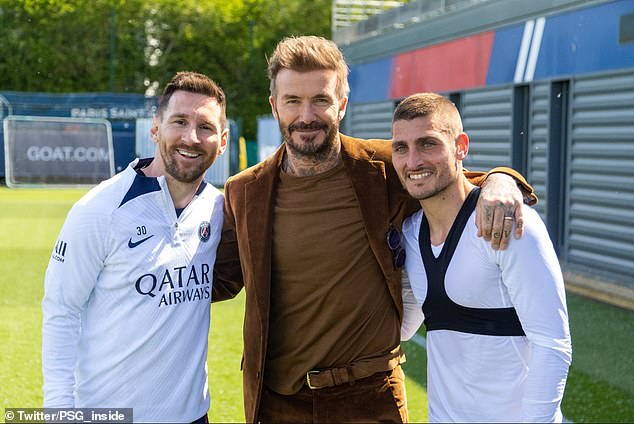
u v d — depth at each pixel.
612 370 4.57
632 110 6.58
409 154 2.29
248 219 2.65
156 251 2.41
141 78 23.95
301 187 2.63
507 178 2.33
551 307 2.18
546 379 2.16
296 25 26.20
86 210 2.38
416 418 4.07
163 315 2.41
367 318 2.62
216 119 2.49
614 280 6.93
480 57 8.87
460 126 2.35
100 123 18.81
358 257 2.60
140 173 2.47
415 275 2.42
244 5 25.41
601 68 6.89
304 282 2.61
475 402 2.28
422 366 5.06
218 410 4.19
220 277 2.80
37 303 6.79
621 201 6.81
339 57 2.58
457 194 2.31
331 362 2.63
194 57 24.86
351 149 2.66
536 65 7.82
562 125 7.66
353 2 14.16
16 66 21.86
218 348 5.43
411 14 10.68
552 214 7.82
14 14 21.69
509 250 2.18
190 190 2.52
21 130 18.34
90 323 2.44
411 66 10.69
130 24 23.39
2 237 10.56
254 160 24.28
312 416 2.69
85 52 22.72
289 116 2.55
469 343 2.28
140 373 2.40
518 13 8.09
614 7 6.67
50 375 2.37
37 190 17.83
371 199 2.60
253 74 25.69
